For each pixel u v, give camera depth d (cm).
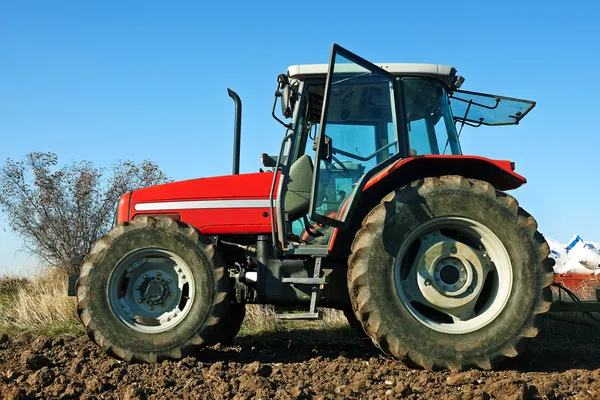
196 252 490
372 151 506
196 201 555
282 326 717
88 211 1266
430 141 512
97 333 480
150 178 1318
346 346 587
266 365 441
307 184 526
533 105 586
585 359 498
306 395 379
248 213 545
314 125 535
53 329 675
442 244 448
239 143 586
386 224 442
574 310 523
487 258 451
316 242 523
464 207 443
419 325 431
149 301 494
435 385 398
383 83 512
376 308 433
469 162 474
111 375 432
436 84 523
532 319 432
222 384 395
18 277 1148
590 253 871
